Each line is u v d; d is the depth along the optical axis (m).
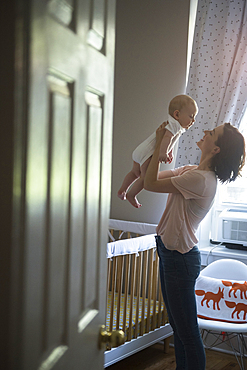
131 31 3.03
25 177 0.48
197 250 1.79
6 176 0.47
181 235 1.70
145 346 2.44
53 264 0.57
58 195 0.58
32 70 0.48
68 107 0.61
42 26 0.50
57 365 0.60
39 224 0.52
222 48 2.66
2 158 0.47
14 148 0.46
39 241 0.52
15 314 0.48
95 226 0.79
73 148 0.64
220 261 2.58
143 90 3.00
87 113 0.71
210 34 2.69
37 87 0.50
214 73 2.68
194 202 1.70
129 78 3.06
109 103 0.85
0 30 0.46
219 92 2.66
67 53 0.59
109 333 0.85
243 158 1.80
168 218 1.75
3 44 0.46
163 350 2.87
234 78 2.61
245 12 2.59
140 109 3.02
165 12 2.87
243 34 2.59
